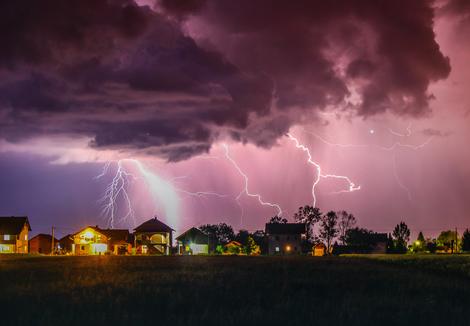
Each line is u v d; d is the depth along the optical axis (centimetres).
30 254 8450
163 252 11712
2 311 2755
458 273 4884
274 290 3556
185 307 2923
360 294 3456
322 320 2586
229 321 2550
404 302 3122
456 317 2675
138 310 2822
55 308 2831
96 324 2492
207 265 5288
